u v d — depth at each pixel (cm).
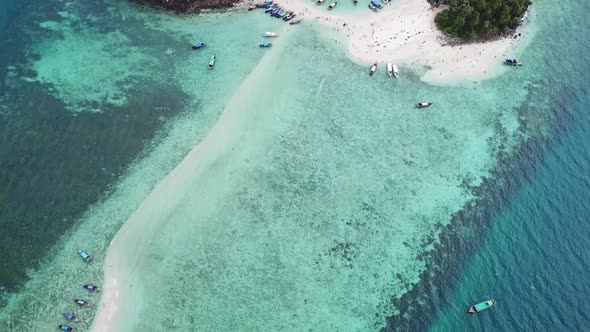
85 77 8469
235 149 7406
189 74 8494
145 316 5775
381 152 7456
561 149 7650
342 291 6041
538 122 8000
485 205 6931
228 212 6706
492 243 6550
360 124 7806
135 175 7112
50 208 6756
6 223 6594
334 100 8119
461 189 7081
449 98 8244
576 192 7106
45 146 7469
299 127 7725
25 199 6844
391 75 8500
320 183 7062
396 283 6138
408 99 8194
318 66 8638
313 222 6650
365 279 6150
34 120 7800
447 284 6162
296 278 6128
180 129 7688
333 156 7381
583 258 6419
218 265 6216
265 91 8194
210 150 7381
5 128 7681
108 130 7675
